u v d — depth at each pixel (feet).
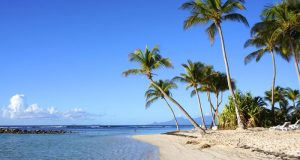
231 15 122.31
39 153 96.07
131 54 128.88
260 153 65.05
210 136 106.83
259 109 131.03
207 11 121.19
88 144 134.21
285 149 65.26
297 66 113.70
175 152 81.92
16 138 198.59
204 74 182.19
